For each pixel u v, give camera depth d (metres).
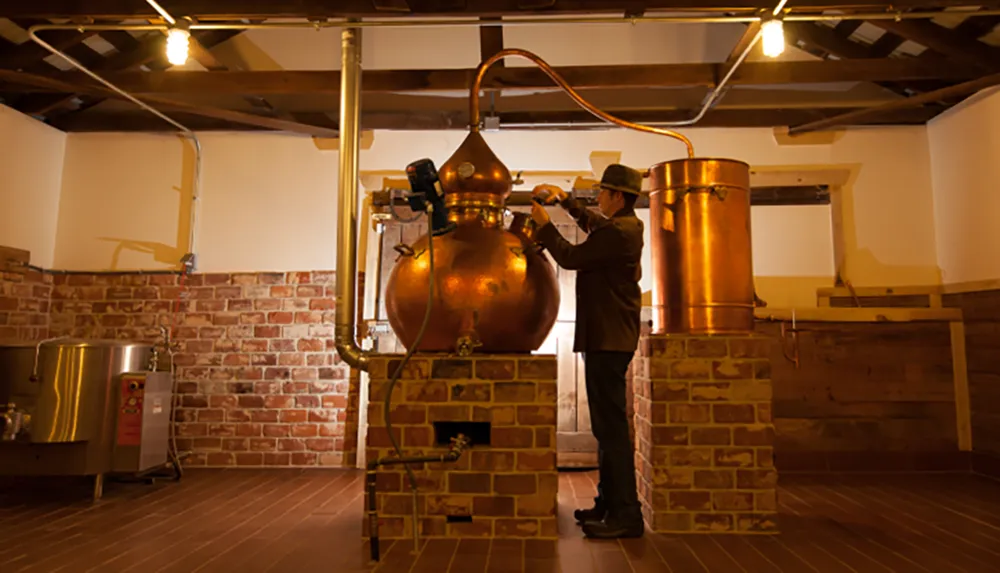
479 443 2.73
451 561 2.27
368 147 4.59
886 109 4.10
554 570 2.18
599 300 2.60
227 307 4.45
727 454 2.72
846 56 4.34
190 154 4.62
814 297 4.39
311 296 4.43
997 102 3.86
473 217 2.77
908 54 4.27
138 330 4.45
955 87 3.78
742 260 2.88
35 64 4.17
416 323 2.60
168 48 3.09
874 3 3.06
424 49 4.70
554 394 2.58
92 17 3.15
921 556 2.34
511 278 2.57
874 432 4.06
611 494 2.61
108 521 2.87
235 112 4.27
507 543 2.48
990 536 2.60
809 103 4.48
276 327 4.42
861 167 4.48
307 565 2.23
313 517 2.95
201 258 4.52
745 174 2.94
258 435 4.32
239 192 4.56
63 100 4.32
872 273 4.39
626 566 2.22
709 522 2.69
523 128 4.53
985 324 3.95
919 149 4.48
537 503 2.54
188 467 4.28
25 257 4.27
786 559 2.31
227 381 4.38
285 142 4.59
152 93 4.25
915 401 4.07
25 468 3.35
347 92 3.34
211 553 2.38
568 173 4.54
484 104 4.56
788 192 4.47
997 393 3.86
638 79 3.98
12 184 4.20
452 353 2.63
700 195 2.86
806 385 4.08
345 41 3.37
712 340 2.77
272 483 3.76
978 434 4.00
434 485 2.55
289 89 4.04
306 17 3.23
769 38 3.08
